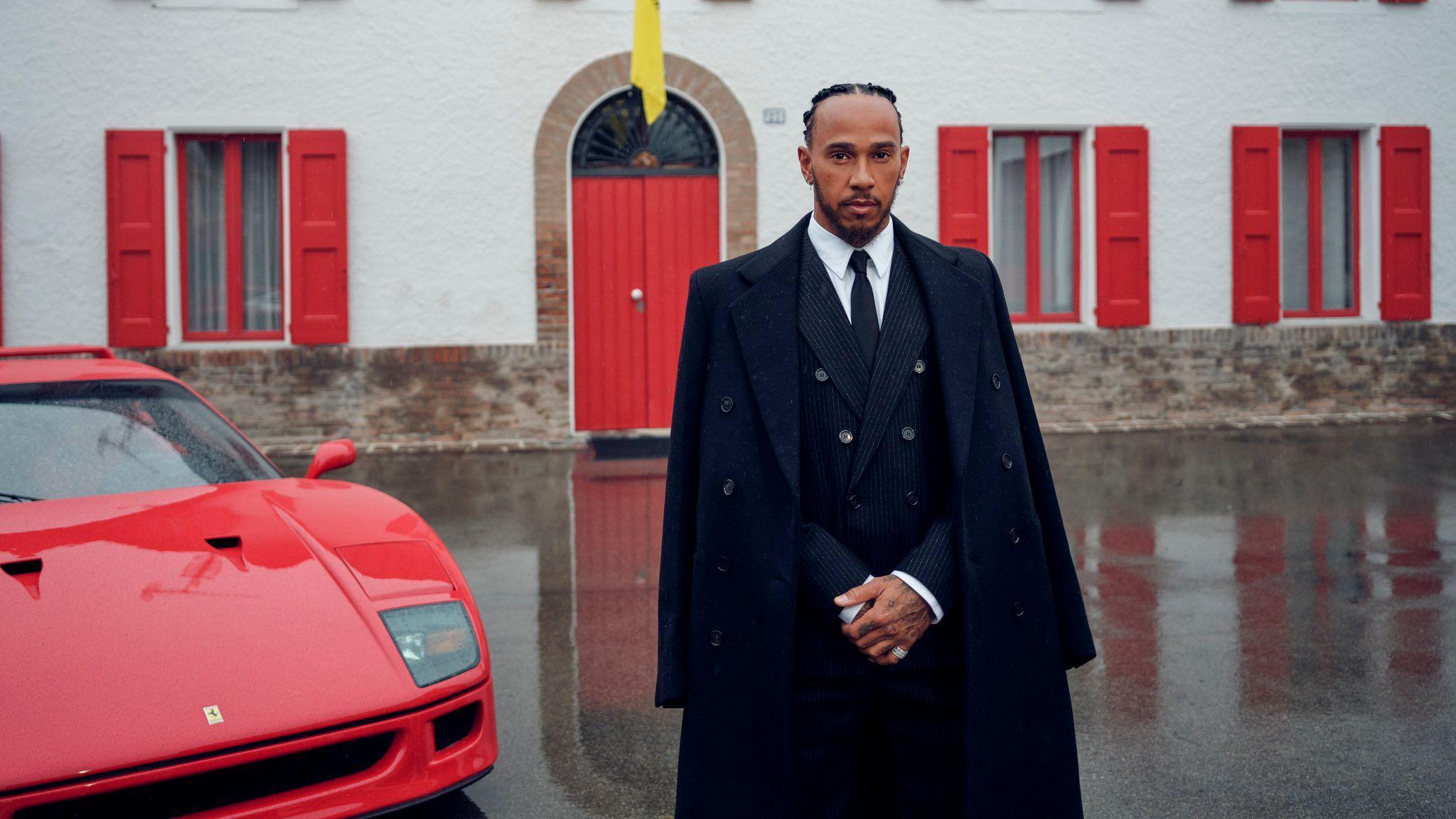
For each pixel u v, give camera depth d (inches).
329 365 368.5
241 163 376.8
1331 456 329.7
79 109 358.9
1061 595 80.3
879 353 76.6
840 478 76.1
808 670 75.5
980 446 77.0
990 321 80.7
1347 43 402.0
